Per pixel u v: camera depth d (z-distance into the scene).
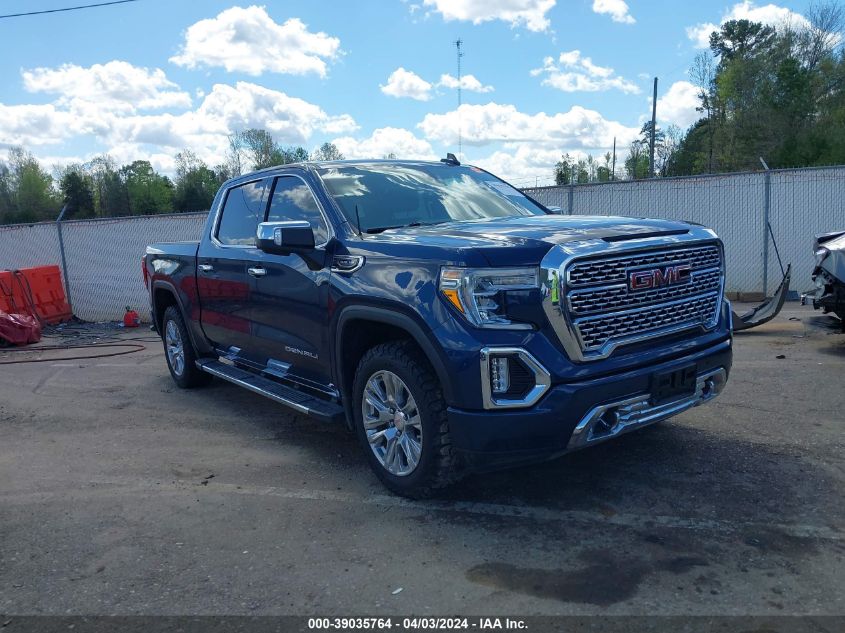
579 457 4.68
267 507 4.16
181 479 4.70
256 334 5.45
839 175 12.33
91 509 4.25
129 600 3.17
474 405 3.49
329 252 4.46
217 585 3.27
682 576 3.15
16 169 79.00
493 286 3.47
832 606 2.87
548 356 3.41
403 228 4.51
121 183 80.12
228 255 5.77
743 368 7.02
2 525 4.05
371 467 4.34
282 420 6.04
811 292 7.86
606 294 3.54
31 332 11.58
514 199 5.47
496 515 3.87
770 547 3.38
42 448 5.55
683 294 3.93
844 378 6.46
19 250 14.28
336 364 4.43
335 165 5.18
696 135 58.00
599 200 13.38
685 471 4.37
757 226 12.85
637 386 3.60
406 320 3.75
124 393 7.37
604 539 3.54
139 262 13.98
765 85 47.03
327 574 3.32
